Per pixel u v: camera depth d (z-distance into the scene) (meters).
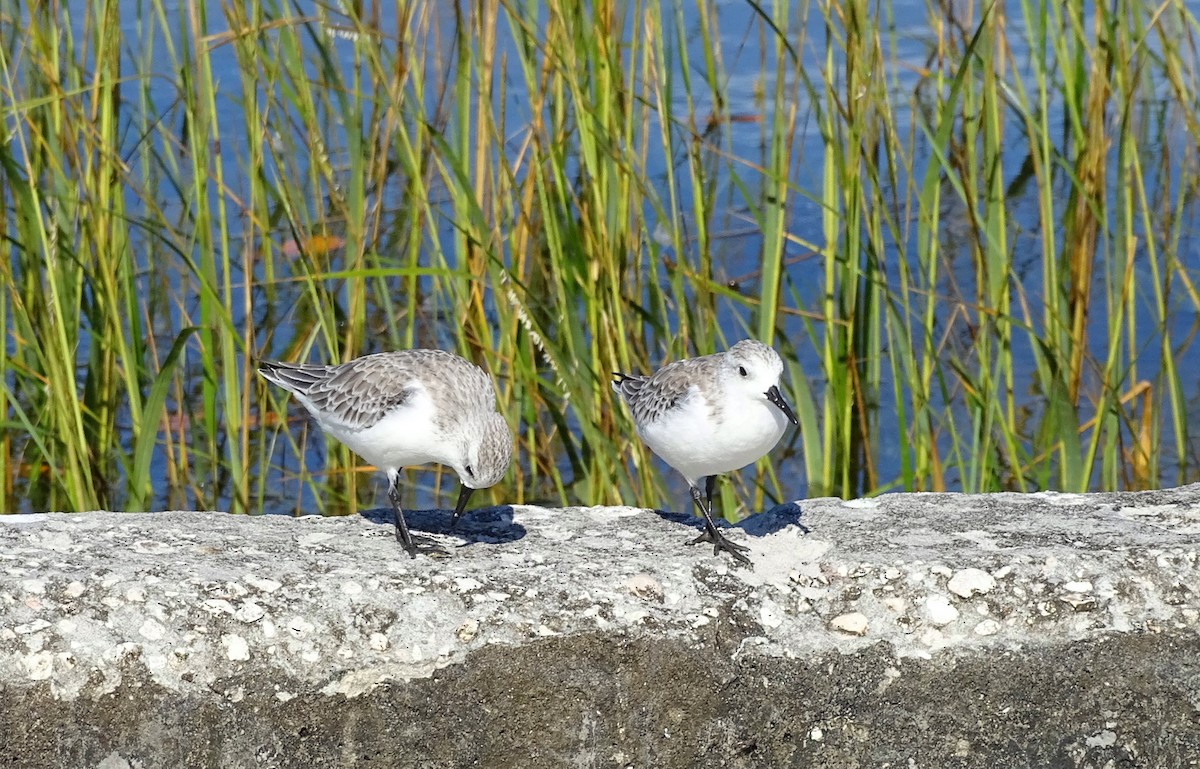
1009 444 1.89
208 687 1.46
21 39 1.91
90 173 1.86
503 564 1.55
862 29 1.81
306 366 1.68
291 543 1.58
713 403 1.59
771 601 1.52
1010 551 1.55
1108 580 1.53
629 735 1.50
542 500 1.99
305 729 1.47
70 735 1.45
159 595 1.49
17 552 1.53
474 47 1.96
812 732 1.51
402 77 1.87
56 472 1.84
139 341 1.99
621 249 1.87
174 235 1.99
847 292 1.91
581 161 1.96
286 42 1.94
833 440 1.93
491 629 1.49
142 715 1.45
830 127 1.85
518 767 1.50
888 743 1.51
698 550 1.58
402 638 1.48
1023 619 1.51
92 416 1.96
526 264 1.94
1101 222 1.90
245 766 1.47
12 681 1.44
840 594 1.53
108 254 1.89
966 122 1.97
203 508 1.93
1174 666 1.51
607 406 1.85
